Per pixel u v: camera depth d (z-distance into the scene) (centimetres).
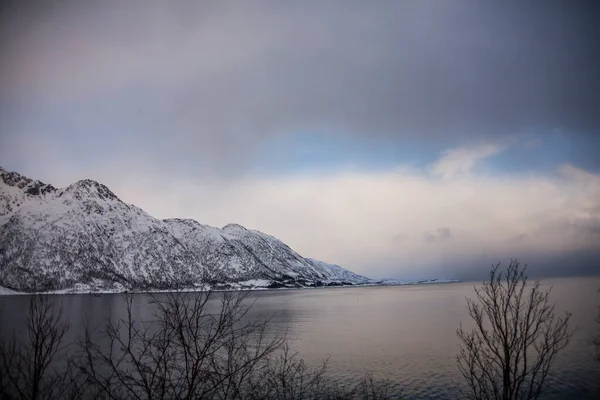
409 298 13038
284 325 5709
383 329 5197
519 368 2273
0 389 564
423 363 3180
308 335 4706
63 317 5909
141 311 6856
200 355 707
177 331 714
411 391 2481
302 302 12231
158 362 696
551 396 2180
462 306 8519
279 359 1641
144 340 782
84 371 689
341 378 2744
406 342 4116
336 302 11950
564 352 2702
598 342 2264
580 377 2362
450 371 2902
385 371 2972
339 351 3688
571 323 2708
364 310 8531
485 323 4716
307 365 3017
